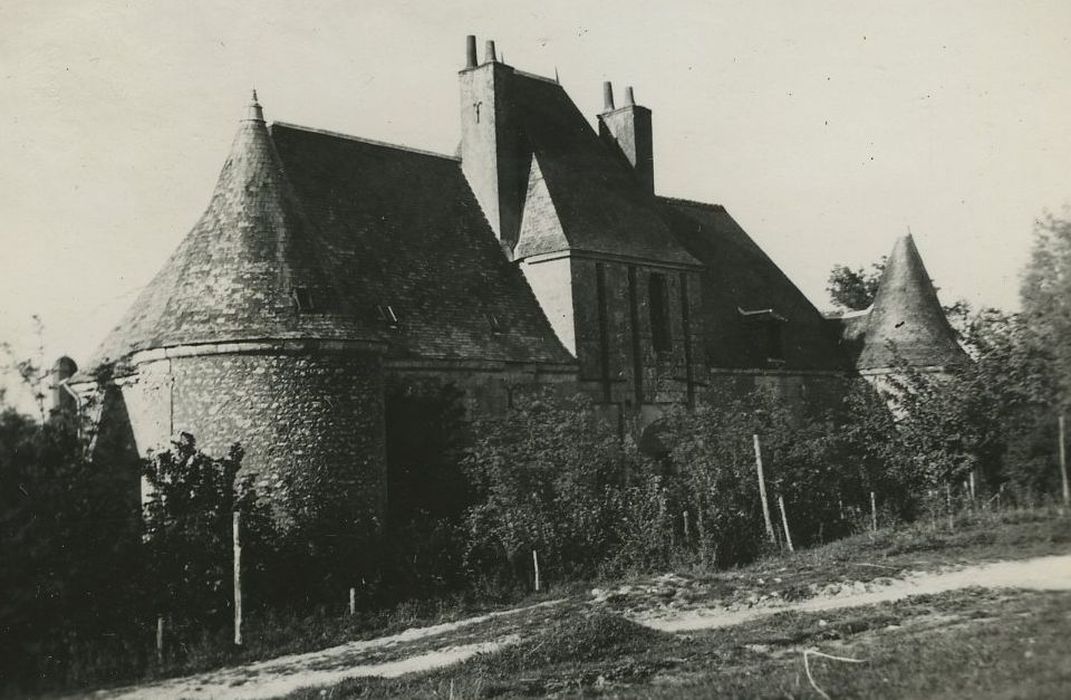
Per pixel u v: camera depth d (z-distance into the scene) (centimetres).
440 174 3002
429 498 2316
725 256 3981
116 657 1655
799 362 3750
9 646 1636
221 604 1783
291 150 2655
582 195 3083
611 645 1394
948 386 2575
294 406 2017
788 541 2345
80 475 1820
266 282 2059
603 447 2352
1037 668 918
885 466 2741
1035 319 1953
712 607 1681
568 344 2839
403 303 2544
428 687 1266
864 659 1097
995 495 2369
